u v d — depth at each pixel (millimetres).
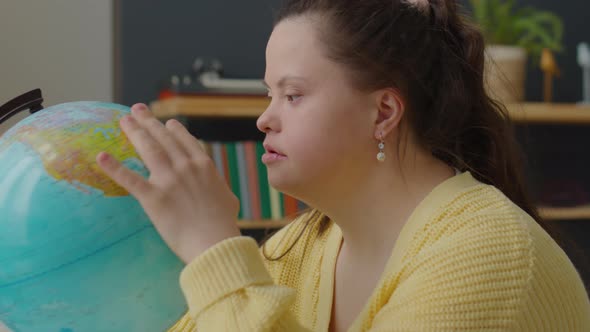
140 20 2721
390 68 903
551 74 2961
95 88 2551
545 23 3066
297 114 897
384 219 947
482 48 1024
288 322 760
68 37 2500
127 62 2709
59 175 743
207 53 2791
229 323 736
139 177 744
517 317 792
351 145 905
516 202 1100
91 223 736
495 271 806
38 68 2461
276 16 969
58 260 734
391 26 917
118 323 779
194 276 750
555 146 3070
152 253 763
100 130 784
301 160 896
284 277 1126
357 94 897
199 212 767
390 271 894
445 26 979
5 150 787
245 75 2826
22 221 733
